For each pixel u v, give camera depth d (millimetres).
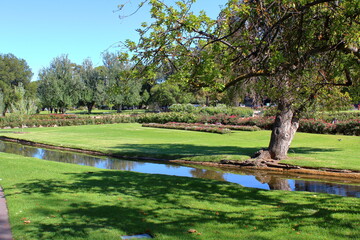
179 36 6848
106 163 16312
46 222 5883
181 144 22141
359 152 17016
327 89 9016
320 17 8289
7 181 9641
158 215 6457
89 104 60000
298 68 7973
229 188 9477
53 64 57688
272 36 7906
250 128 30812
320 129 27500
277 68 7891
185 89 8656
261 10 7062
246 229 5586
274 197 8312
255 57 7555
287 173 13461
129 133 30812
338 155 15977
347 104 10562
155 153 18094
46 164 13320
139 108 87812
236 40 7754
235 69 8086
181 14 6789
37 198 7598
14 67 74375
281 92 7926
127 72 7805
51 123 41094
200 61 7238
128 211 6699
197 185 9875
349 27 7656
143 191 8836
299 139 23656
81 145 22000
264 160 14852
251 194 8695
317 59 8625
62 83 55844
